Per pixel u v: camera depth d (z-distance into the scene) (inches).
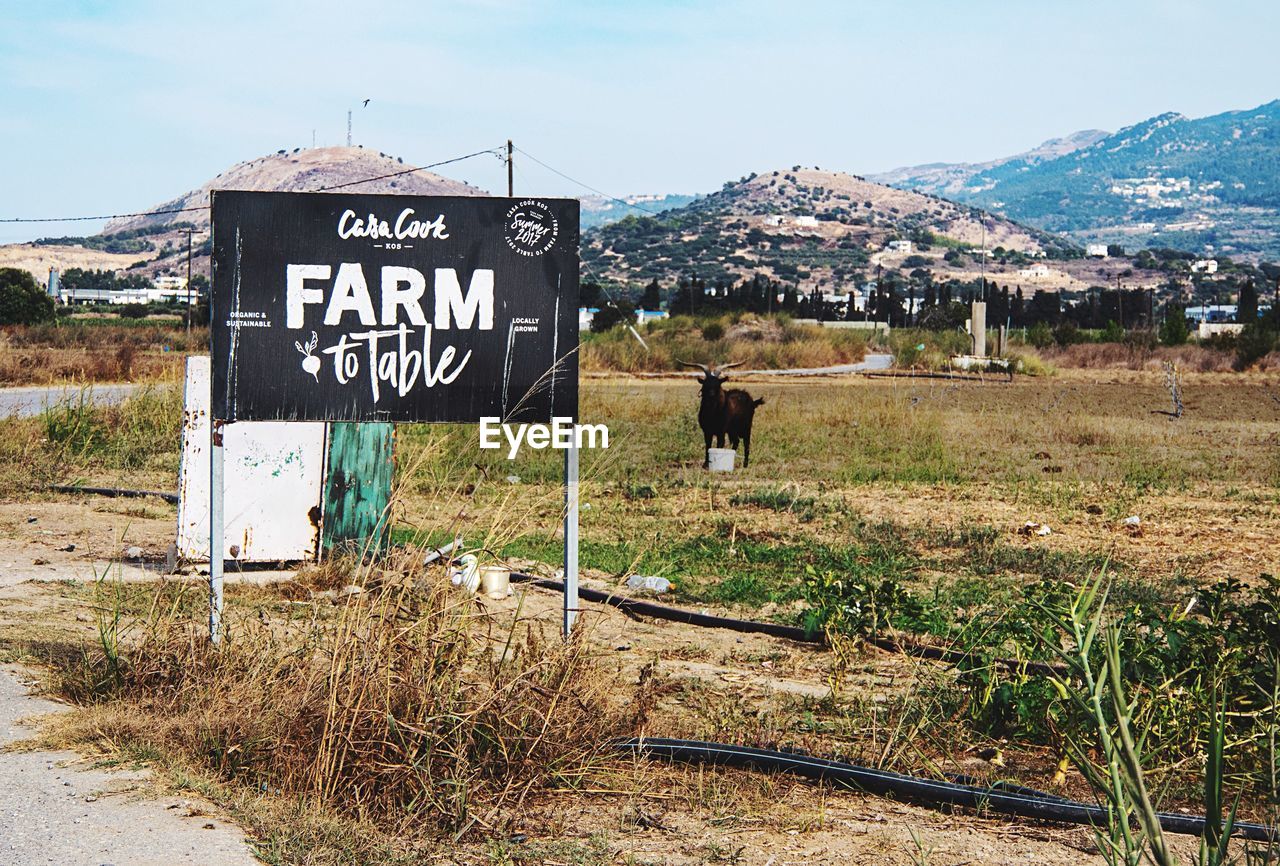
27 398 1033.5
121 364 1439.5
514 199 245.3
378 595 221.5
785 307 4618.6
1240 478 710.5
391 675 198.4
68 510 493.0
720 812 193.0
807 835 185.6
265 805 179.8
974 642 281.1
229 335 241.1
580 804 197.3
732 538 470.9
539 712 202.5
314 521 384.5
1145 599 380.2
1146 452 848.9
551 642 290.4
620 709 239.8
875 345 2571.4
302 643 239.6
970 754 241.1
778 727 243.3
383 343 244.4
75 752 198.4
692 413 1093.1
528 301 246.5
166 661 229.5
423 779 187.0
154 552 408.5
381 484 388.2
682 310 3907.5
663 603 383.2
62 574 361.1
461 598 226.1
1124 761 131.7
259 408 241.9
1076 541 500.4
